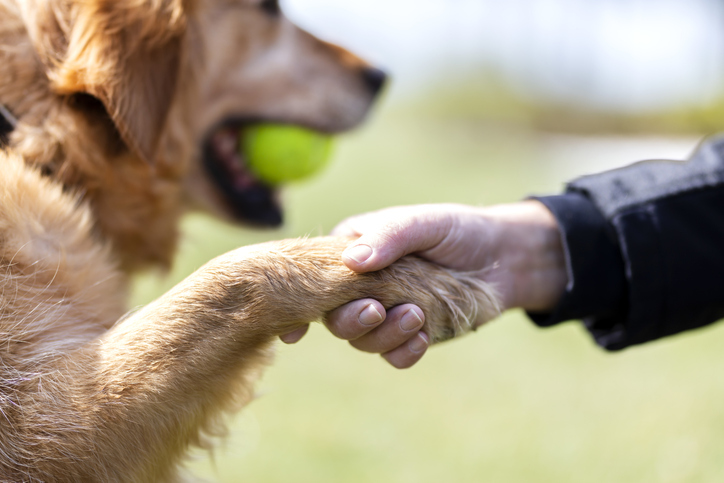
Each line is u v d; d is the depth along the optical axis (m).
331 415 3.34
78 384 1.25
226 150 2.41
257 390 1.54
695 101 14.66
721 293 1.55
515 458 2.92
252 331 1.27
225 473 2.81
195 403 1.29
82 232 1.60
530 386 3.67
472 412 3.37
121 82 1.62
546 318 1.58
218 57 2.23
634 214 1.54
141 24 1.67
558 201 1.59
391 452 3.00
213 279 1.29
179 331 1.27
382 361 4.10
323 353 4.22
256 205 2.51
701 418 3.07
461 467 2.87
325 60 2.65
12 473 1.24
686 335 4.37
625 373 3.79
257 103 2.43
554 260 1.59
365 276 1.28
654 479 2.66
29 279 1.45
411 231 1.33
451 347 4.37
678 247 1.53
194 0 1.94
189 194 2.35
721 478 2.61
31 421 1.25
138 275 2.06
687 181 1.60
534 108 17.09
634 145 11.75
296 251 1.31
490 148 13.05
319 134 2.66
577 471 2.79
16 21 1.64
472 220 1.48
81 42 1.60
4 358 1.33
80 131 1.67
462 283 1.37
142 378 1.24
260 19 2.39
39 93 1.64
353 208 7.36
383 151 13.75
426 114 20.00
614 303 1.56
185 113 1.99
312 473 2.83
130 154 1.78
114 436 1.24
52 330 1.42
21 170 1.53
